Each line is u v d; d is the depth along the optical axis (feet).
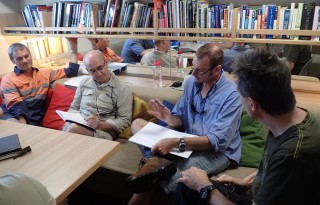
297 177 2.69
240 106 5.38
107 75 7.22
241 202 3.97
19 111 8.02
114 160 6.11
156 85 7.88
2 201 1.97
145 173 4.51
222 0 7.87
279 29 6.49
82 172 3.87
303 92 6.64
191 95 6.15
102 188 6.25
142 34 8.05
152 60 9.96
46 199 2.34
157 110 6.33
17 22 10.63
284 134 2.91
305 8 6.16
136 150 6.55
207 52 5.41
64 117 6.76
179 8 7.34
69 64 9.25
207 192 3.89
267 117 3.02
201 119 5.90
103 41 11.05
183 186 4.35
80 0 9.72
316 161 2.65
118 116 7.20
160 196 5.30
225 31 6.95
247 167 5.57
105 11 8.30
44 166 4.02
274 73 2.82
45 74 8.84
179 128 6.36
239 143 5.71
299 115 2.97
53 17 9.21
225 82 5.67
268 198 2.88
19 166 4.03
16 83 8.32
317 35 6.17
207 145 5.24
